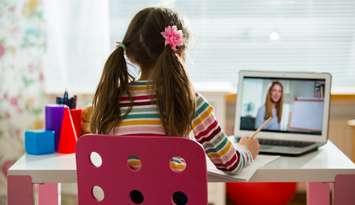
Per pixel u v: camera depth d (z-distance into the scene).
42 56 2.50
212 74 2.78
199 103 1.33
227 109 2.73
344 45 2.73
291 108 1.71
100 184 1.25
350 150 2.56
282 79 1.72
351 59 2.75
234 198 2.43
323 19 2.71
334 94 2.60
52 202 1.60
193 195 1.20
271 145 1.65
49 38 2.50
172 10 1.38
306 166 1.41
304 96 1.70
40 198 1.59
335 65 2.75
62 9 2.52
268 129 1.72
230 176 1.35
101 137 1.21
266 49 2.75
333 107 2.75
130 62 1.37
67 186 2.56
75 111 1.63
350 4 2.69
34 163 1.44
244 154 1.39
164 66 1.28
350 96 2.60
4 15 2.46
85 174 1.25
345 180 1.38
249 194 2.33
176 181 1.20
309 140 1.68
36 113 2.54
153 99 1.31
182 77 1.28
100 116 1.33
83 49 2.54
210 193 2.52
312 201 1.62
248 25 2.73
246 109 1.75
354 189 1.38
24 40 2.48
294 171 1.38
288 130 1.70
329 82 1.67
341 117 2.75
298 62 2.76
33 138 1.53
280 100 1.72
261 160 1.48
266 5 2.71
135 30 1.36
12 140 2.56
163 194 1.21
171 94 1.27
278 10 2.71
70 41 2.54
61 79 2.54
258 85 1.75
